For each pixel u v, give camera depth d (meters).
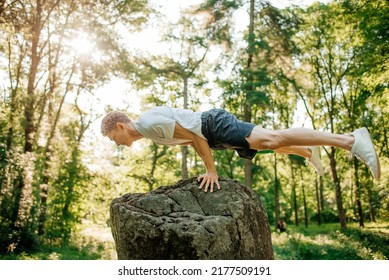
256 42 17.03
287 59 18.53
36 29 14.59
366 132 3.24
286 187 35.47
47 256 12.45
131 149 26.67
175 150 26.48
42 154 14.89
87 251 14.38
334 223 34.88
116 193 19.39
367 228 23.94
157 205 3.15
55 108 18.05
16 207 12.77
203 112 3.37
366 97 18.50
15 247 12.77
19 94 13.51
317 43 21.95
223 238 2.98
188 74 22.03
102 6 15.76
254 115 21.64
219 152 26.02
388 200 22.27
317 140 3.21
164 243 2.93
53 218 17.19
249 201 3.33
